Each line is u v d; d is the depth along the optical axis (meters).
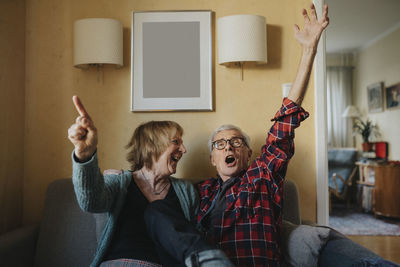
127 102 2.12
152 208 1.39
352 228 4.40
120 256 1.39
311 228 1.49
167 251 1.25
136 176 1.61
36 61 2.14
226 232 1.53
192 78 2.09
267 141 1.60
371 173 5.40
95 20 1.96
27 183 2.13
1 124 1.92
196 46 2.09
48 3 2.15
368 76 6.57
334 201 6.33
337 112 7.08
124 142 2.12
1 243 1.56
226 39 1.96
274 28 2.11
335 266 1.31
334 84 7.12
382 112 6.05
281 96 2.10
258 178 1.58
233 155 1.67
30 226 1.85
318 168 2.07
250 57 1.92
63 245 1.74
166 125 1.64
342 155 5.90
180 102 2.09
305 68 1.50
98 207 1.33
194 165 2.11
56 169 2.13
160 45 2.10
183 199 1.63
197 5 2.12
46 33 2.14
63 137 2.13
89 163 1.21
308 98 2.12
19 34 2.09
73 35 2.12
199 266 1.14
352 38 6.36
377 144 5.92
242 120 2.11
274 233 1.50
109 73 2.13
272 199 1.57
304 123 2.11
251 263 1.45
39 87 2.14
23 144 2.13
